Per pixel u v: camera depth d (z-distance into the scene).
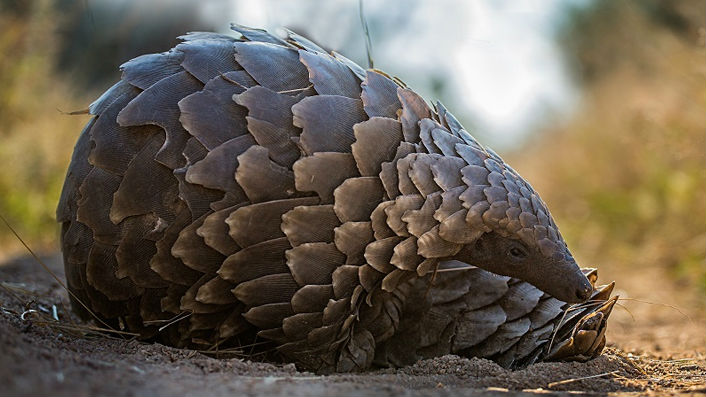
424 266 7.47
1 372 5.01
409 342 8.62
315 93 7.35
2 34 19.36
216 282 7.21
